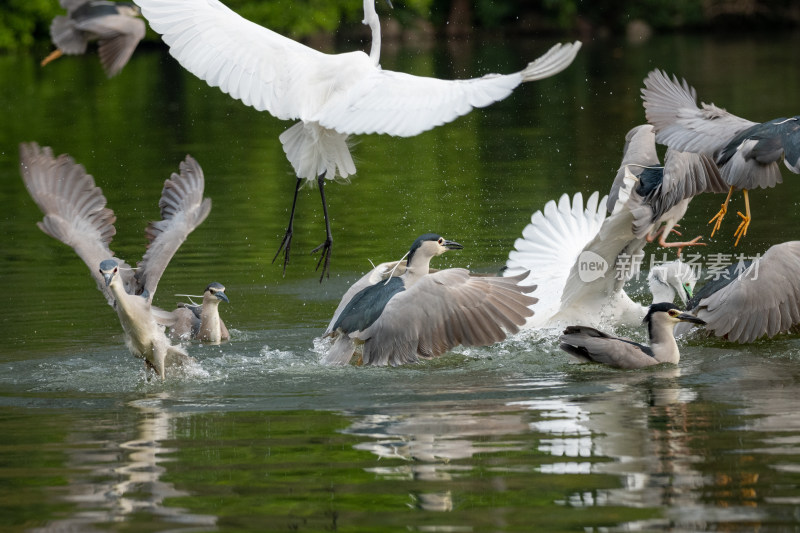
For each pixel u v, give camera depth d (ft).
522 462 28.58
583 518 24.76
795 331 44.78
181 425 32.89
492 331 38.47
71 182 37.45
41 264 63.93
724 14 245.04
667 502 25.49
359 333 40.52
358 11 225.56
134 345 38.06
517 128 127.54
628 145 45.70
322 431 31.86
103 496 26.76
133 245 68.90
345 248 66.95
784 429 30.81
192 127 134.62
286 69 32.71
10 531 24.66
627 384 37.24
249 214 79.61
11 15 208.74
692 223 69.87
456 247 43.21
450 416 33.24
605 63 188.24
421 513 25.31
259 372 40.22
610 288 46.34
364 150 116.47
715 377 38.04
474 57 184.55
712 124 35.65
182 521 25.13
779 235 65.10
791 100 123.95
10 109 148.77
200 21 32.71
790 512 24.67
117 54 35.22
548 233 48.73
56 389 37.93
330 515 25.31
